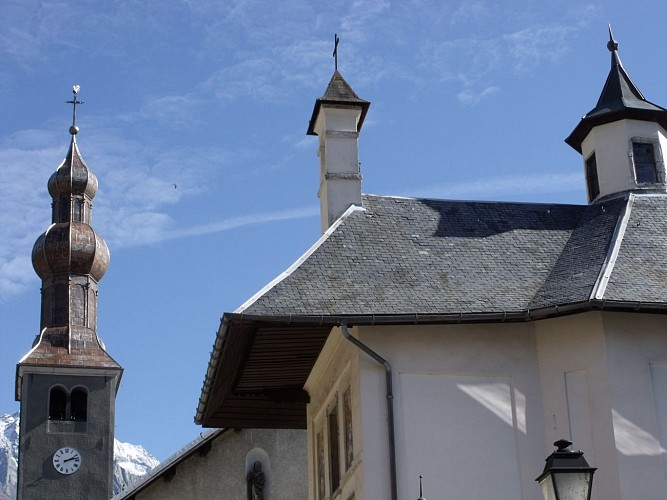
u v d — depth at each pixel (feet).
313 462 92.32
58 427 243.40
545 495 54.24
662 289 77.30
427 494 74.79
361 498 74.79
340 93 97.60
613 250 82.48
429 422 76.48
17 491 237.04
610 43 104.17
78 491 238.89
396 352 77.61
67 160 275.39
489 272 83.10
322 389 89.40
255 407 97.14
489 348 78.79
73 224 267.59
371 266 82.17
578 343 77.82
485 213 91.30
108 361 251.80
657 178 96.99
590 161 100.73
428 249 85.35
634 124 97.96
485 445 76.54
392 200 91.81
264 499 127.85
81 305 262.06
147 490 126.11
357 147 94.79
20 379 253.44
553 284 80.94
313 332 82.69
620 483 73.82
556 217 91.97
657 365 77.05
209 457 128.36
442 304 77.97
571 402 77.10
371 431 75.66
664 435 75.31
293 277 79.56
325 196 93.35
